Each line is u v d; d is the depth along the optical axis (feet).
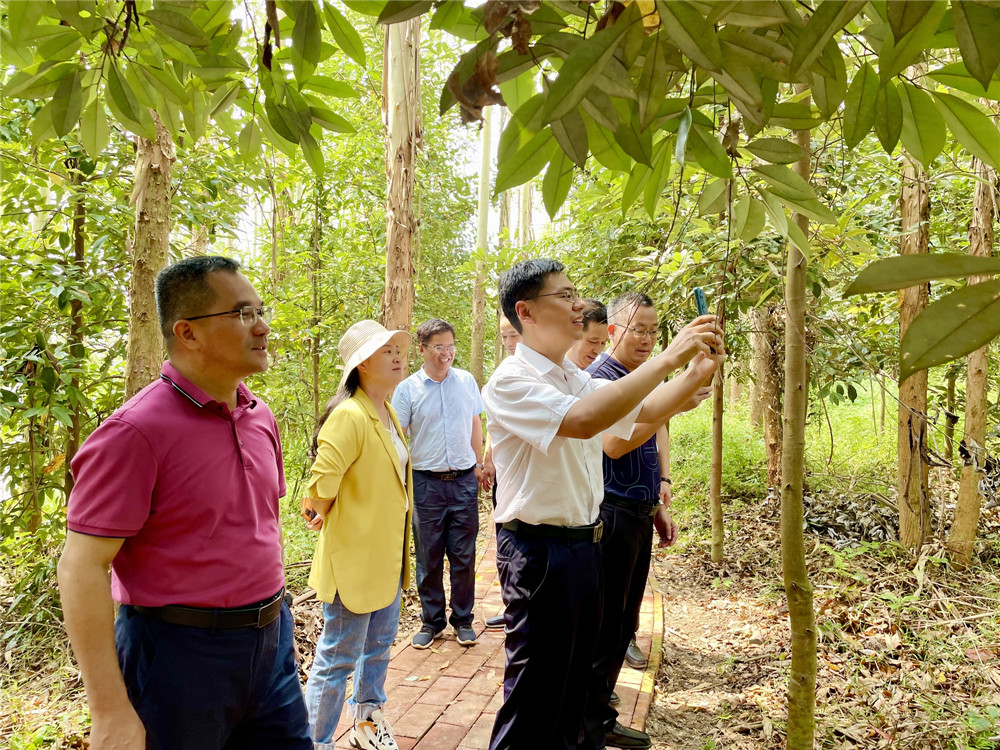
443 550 11.92
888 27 2.83
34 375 12.41
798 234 4.73
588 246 16.30
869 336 13.70
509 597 6.81
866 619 11.99
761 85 3.01
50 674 11.05
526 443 6.63
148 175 9.54
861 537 15.69
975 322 1.71
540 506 6.57
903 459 13.99
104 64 3.50
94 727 4.43
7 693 10.28
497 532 7.12
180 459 4.86
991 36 2.08
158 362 9.77
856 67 4.41
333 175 19.56
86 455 4.66
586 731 8.05
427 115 27.37
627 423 6.65
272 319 17.08
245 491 5.25
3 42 3.55
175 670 4.84
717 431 16.20
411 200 14.74
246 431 5.52
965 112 3.09
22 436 14.32
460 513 11.80
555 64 3.18
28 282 12.75
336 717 7.92
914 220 12.89
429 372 11.93
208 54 3.66
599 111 2.62
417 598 14.16
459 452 11.80
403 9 2.52
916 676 10.04
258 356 5.31
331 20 3.36
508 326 12.03
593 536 6.87
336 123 4.08
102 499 4.58
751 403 27.86
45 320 12.80
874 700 9.60
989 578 12.62
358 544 7.84
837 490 18.33
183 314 5.06
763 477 21.30
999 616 11.28
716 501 16.30
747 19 2.20
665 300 11.82
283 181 17.98
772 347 18.29
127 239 13.17
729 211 4.14
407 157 14.49
